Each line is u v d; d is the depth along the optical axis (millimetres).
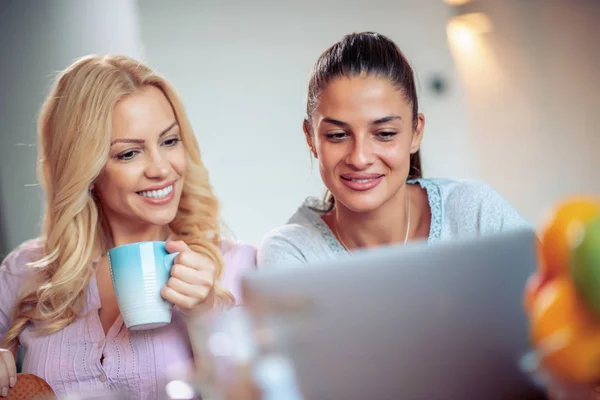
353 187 1444
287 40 3980
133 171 1562
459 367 830
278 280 811
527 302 783
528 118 4711
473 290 830
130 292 1283
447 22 4484
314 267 815
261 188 3992
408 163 1486
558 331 690
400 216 1566
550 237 722
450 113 4539
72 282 1617
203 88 3832
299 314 812
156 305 1294
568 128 4797
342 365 813
